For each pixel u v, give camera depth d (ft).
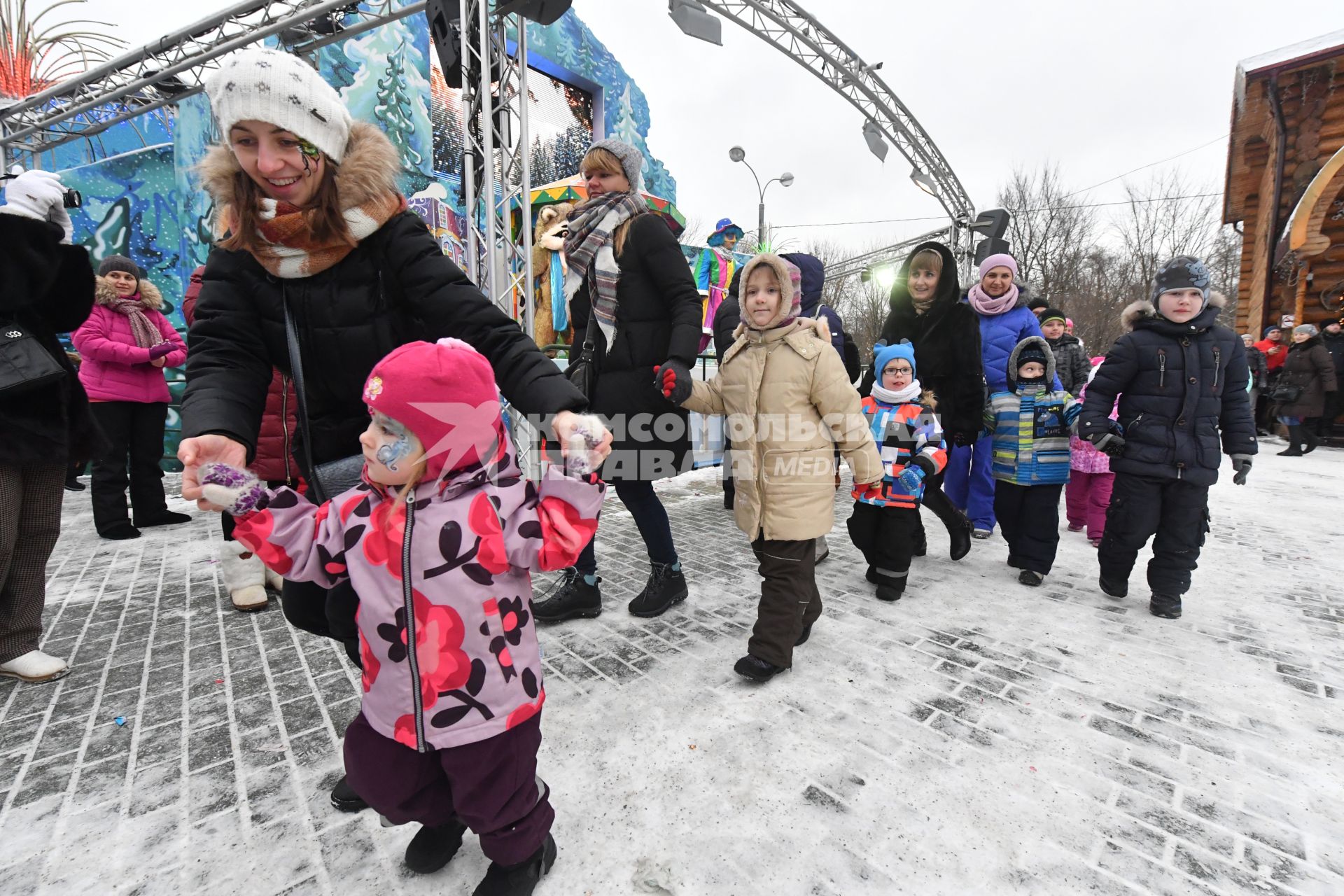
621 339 8.73
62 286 8.09
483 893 4.41
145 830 5.29
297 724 6.92
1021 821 5.32
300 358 4.57
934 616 9.86
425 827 4.76
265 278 4.54
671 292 8.30
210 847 5.09
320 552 4.05
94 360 13.88
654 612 9.78
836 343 15.40
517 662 4.14
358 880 4.75
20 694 7.59
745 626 9.45
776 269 7.76
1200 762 6.15
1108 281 79.97
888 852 4.97
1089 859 4.91
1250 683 7.71
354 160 4.29
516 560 4.06
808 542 7.87
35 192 8.13
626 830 5.22
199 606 10.39
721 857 4.92
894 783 5.79
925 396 10.58
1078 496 15.40
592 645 8.78
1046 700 7.30
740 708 7.11
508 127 15.49
